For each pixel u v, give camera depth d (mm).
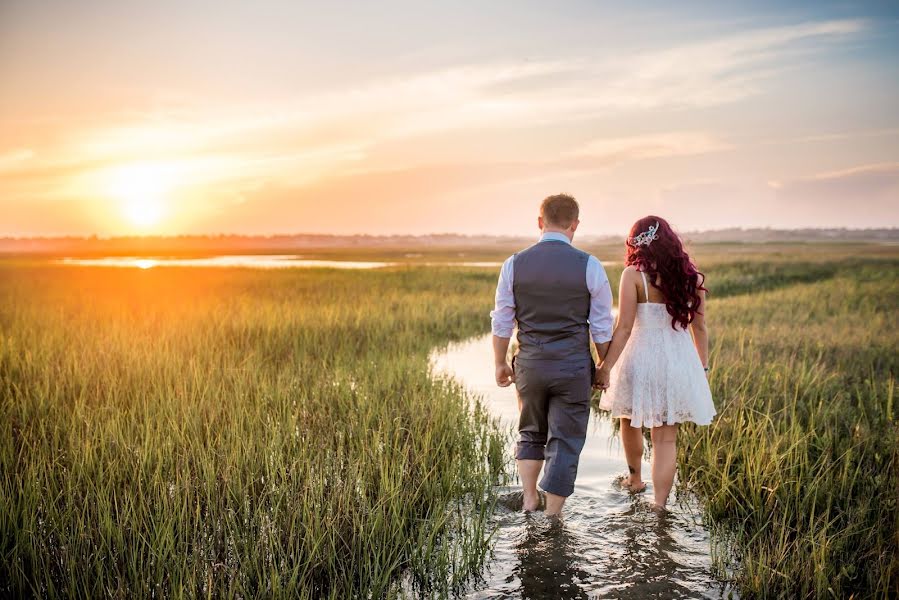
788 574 3172
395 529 3631
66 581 3088
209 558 3305
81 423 5043
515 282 4055
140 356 7531
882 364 8344
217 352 8273
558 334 3961
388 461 4449
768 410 5227
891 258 41500
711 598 3115
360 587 3133
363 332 11094
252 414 5453
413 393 6312
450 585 3227
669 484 4117
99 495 3689
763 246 112000
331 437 5020
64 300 15547
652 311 4074
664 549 3598
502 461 4980
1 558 3193
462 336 12430
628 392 4188
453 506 4145
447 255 110500
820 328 10977
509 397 7391
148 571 3133
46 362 7184
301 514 3670
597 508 4172
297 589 3041
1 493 3629
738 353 8500
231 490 3900
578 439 4039
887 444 4863
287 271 32969
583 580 3271
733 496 3996
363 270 34500
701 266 32812
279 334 9969
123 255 122375
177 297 16859
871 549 3387
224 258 89688
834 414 5625
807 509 3916
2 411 5453
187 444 4680
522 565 3426
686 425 5500
